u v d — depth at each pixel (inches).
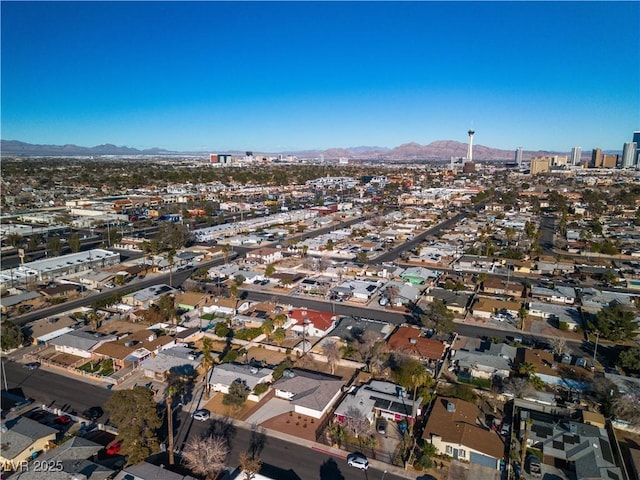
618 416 2133.4
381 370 2596.0
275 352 2864.2
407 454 1907.0
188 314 3464.6
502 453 1852.9
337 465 1850.4
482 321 3425.2
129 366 2650.1
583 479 1699.1
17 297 3651.6
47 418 2144.4
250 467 1723.7
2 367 2642.7
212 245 5728.3
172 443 1846.7
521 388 2297.0
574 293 3892.7
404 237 6491.1
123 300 3676.2
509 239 6117.1
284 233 6614.2
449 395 2333.9
